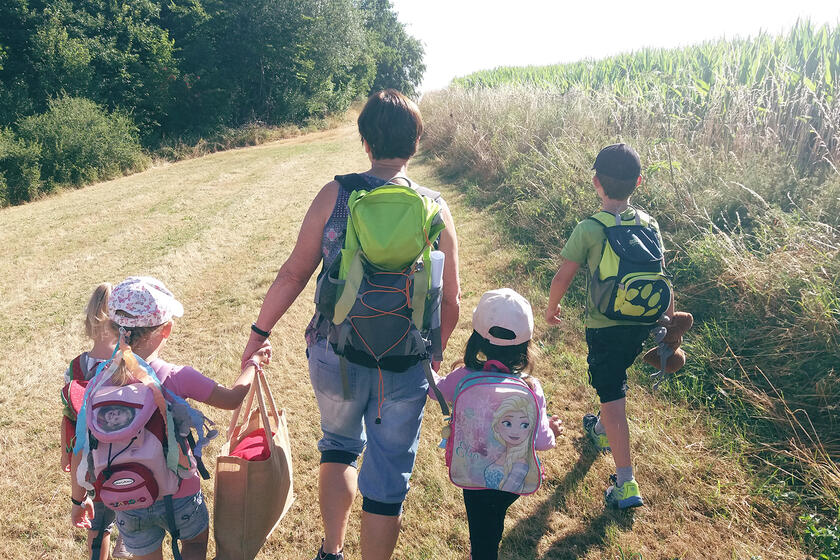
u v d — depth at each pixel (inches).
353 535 111.6
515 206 312.3
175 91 1167.0
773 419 130.3
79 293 281.6
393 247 72.2
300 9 1348.4
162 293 85.3
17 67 1023.0
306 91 1443.2
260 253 319.0
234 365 189.3
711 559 100.6
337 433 86.7
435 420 149.3
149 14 1198.9
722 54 411.8
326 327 81.0
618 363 108.0
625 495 106.6
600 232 105.6
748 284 164.4
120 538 96.7
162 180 679.7
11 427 159.9
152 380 78.6
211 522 116.5
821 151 218.1
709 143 261.4
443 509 118.0
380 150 82.1
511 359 92.4
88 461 76.5
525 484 86.9
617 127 324.5
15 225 478.0
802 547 101.3
